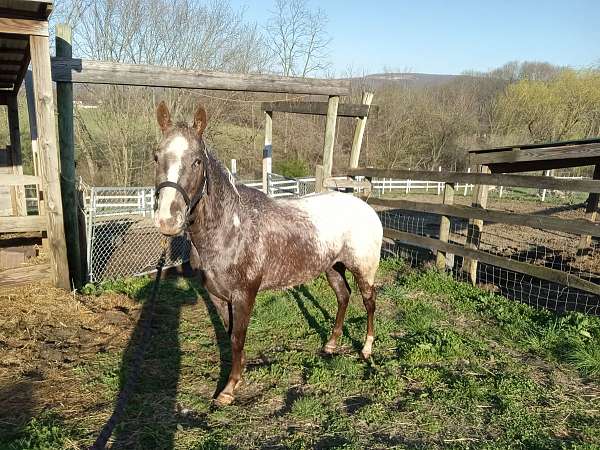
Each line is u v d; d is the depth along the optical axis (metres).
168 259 7.32
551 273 5.09
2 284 4.85
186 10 18.83
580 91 28.70
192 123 2.87
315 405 3.39
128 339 4.33
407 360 4.16
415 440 3.05
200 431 3.03
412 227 12.59
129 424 3.08
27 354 3.88
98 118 17.91
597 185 4.68
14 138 7.63
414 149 28.64
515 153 5.93
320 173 7.51
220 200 3.05
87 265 6.05
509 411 3.36
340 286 4.36
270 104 8.89
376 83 29.73
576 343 4.35
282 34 25.72
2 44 5.25
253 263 3.29
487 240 10.67
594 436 3.11
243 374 3.81
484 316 5.21
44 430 2.88
